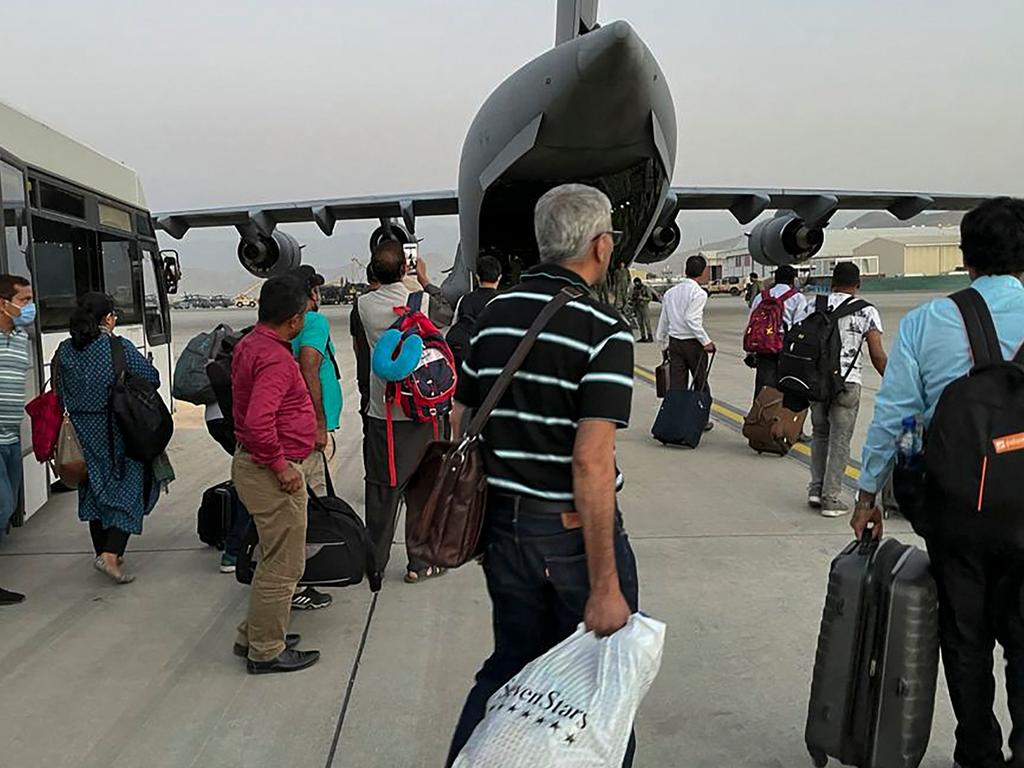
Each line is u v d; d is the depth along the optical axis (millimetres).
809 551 4938
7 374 4414
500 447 2240
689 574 4582
